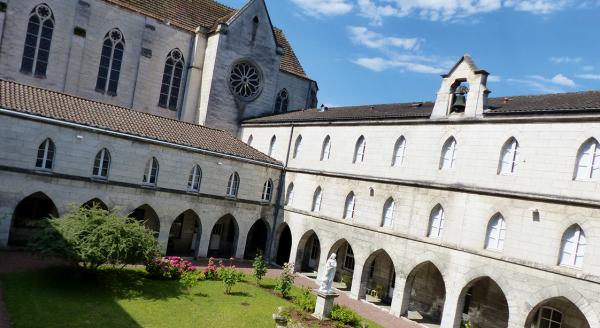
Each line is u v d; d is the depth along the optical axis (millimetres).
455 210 31297
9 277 26266
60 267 29297
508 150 29531
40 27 42656
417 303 35969
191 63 51906
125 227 27391
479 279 29547
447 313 30547
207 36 52719
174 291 29047
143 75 48875
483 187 29969
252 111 54781
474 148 31031
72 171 33688
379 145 37562
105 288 27312
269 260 45250
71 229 26047
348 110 46188
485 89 31328
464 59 32875
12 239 35812
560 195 26266
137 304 25516
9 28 40906
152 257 28406
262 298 30625
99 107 38438
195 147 39500
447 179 32281
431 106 39250
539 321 29578
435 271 35156
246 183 43375
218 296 29531
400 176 35438
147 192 37344
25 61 42125
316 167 42750
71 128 33438
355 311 32438
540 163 27484
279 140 47656
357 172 38844
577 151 26031
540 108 28234
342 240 39062
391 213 35812
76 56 44344
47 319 21375
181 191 39219
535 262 26703
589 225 24844
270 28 55375
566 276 25234
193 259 40906
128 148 36188
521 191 28031
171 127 41656
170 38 50688
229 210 42438
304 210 43062
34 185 32219
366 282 36969
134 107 48688
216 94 51312
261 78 55406
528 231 27359
